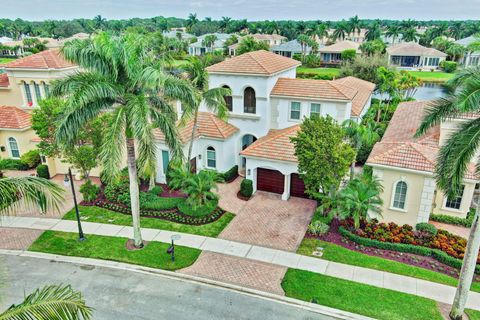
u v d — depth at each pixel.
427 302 15.82
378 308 15.52
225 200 25.73
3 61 94.81
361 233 20.53
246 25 151.12
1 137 30.58
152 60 17.02
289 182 25.52
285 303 15.95
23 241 20.67
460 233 21.08
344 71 52.91
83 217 23.31
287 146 25.33
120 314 15.27
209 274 17.92
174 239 18.91
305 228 21.95
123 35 16.73
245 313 15.38
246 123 29.91
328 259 18.92
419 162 20.50
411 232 20.47
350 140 25.12
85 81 15.63
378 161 21.17
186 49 103.44
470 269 13.97
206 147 29.25
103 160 16.03
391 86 45.47
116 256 19.28
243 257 19.23
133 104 15.83
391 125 30.53
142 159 17.28
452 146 13.65
